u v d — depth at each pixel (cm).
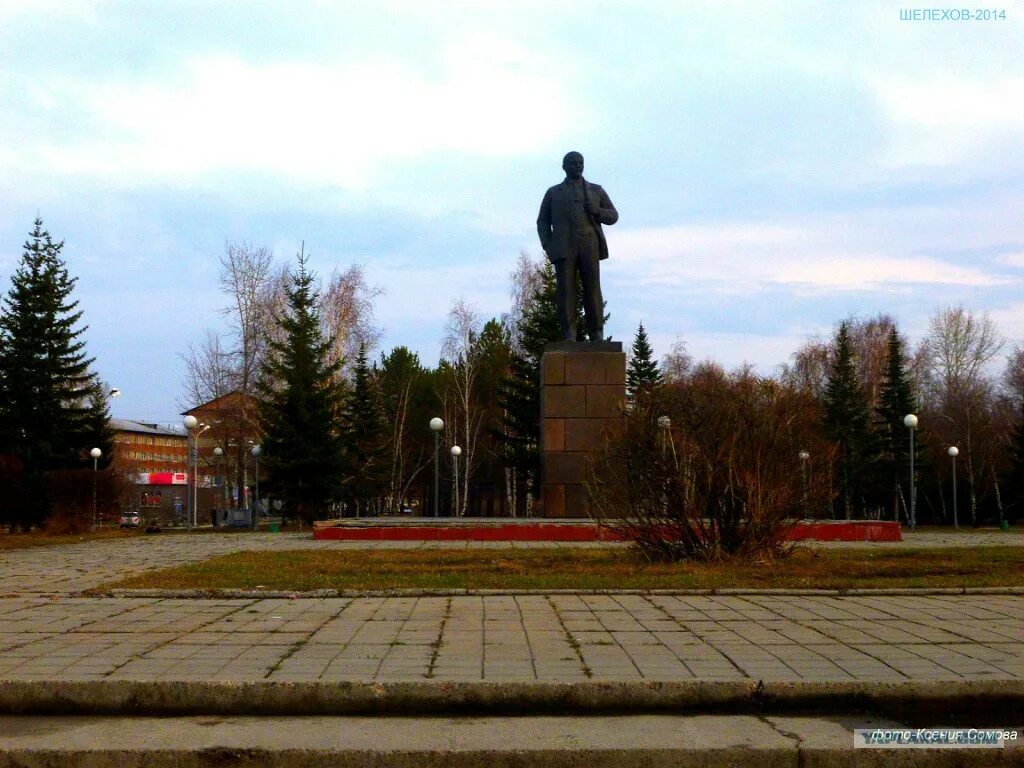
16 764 489
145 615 815
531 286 4419
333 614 818
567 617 800
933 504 5619
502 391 4144
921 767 495
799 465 1269
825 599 906
